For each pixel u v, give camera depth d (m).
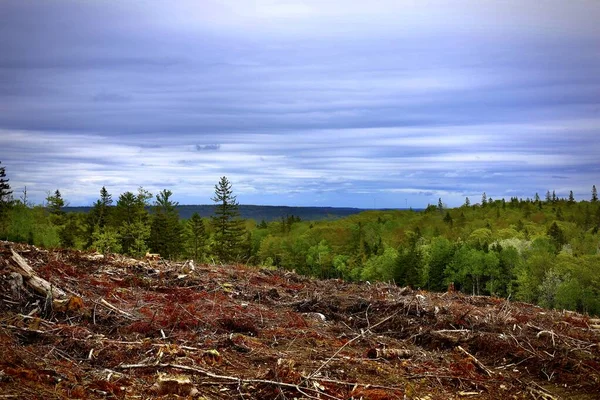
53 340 5.29
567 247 118.38
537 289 80.88
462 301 9.60
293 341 6.21
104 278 8.20
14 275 6.34
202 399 4.27
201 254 64.81
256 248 125.44
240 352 5.59
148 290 8.05
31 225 57.22
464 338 6.63
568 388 5.43
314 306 8.08
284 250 118.12
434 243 93.19
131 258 10.53
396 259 86.81
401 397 4.77
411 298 8.83
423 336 6.79
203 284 8.66
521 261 89.06
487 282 86.31
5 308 5.96
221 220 70.25
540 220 171.38
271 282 9.98
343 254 125.12
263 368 5.16
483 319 7.43
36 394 3.88
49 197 68.44
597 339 6.98
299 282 10.58
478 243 105.00
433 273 89.62
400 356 5.97
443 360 5.99
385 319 7.36
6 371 4.16
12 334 5.21
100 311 6.40
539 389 5.36
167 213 64.94
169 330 6.07
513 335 6.75
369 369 5.40
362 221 173.00
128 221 62.66
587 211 171.38
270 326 6.84
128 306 6.87
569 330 7.33
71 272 8.04
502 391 5.26
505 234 130.62
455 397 5.00
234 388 4.60
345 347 6.23
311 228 150.00
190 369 4.81
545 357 6.07
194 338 5.86
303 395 4.54
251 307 7.61
